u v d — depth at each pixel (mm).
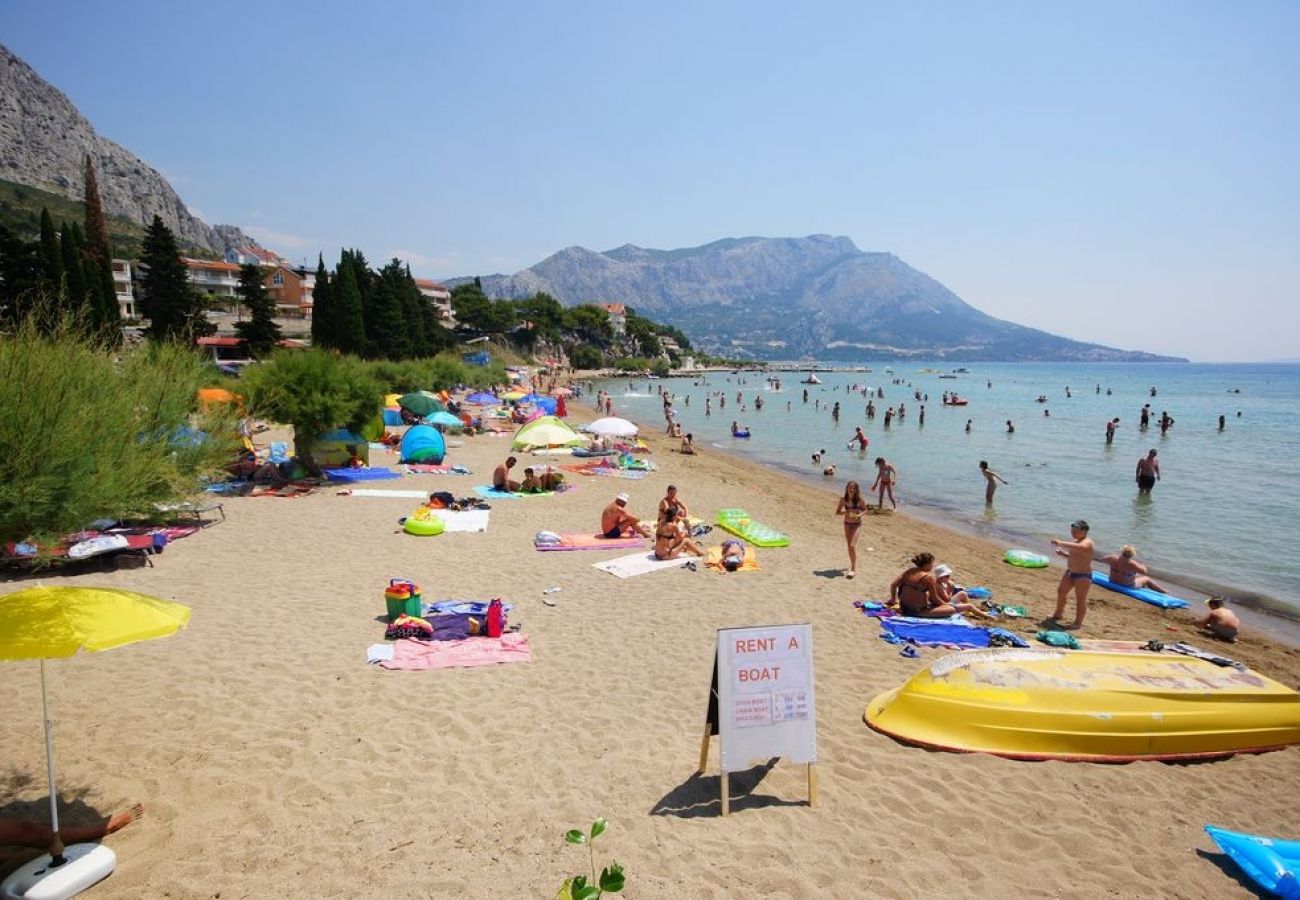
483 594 11336
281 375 20453
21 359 4895
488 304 124375
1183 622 11891
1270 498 24219
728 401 77750
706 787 6129
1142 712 6914
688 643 9531
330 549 13688
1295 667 10195
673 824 5578
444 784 6023
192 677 7969
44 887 4488
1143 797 6203
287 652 8727
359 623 9797
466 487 21266
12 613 4383
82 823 5312
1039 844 5508
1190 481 27594
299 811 5574
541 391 77625
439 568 12672
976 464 31969
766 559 14148
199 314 25391
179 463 6594
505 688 7957
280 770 6137
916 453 35781
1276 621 12742
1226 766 6770
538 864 5031
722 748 5684
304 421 20594
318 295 60375
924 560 11000
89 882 4668
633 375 147500
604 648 9266
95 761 6207
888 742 7016
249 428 20891
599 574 12656
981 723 6898
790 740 5859
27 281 38594
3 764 6137
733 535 16312
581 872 4941
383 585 11562
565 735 6949
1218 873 5270
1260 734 7035
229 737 6672
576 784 6098
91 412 5121
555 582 12117
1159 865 5328
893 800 6027
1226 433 45875
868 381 140125
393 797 5805
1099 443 39781
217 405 9055
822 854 5281
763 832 5523
